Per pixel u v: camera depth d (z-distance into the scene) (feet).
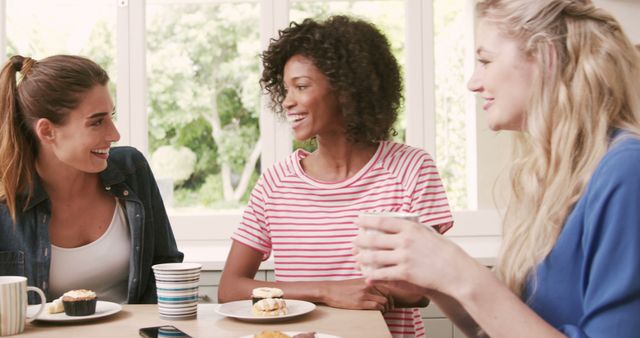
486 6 3.40
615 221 2.73
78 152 5.21
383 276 2.86
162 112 11.91
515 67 3.24
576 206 3.02
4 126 5.24
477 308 2.72
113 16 9.96
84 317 4.27
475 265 2.75
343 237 5.28
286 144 9.59
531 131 3.20
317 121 5.35
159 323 4.25
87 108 5.17
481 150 9.53
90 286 5.61
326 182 5.43
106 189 5.64
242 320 4.28
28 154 5.32
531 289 3.24
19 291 4.02
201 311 4.64
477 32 3.45
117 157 5.89
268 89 5.85
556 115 3.13
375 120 5.45
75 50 10.04
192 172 12.48
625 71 3.05
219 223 9.59
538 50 3.15
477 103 9.51
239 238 5.55
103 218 5.68
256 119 12.85
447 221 5.34
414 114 9.51
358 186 5.38
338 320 4.25
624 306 2.67
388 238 2.86
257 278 8.24
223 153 12.77
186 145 12.30
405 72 9.58
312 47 5.29
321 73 5.29
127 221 5.76
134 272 5.62
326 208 5.38
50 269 5.42
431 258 2.78
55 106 5.12
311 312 4.53
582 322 2.79
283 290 4.87
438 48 9.68
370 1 9.78
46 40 10.03
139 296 5.74
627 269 2.67
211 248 9.30
